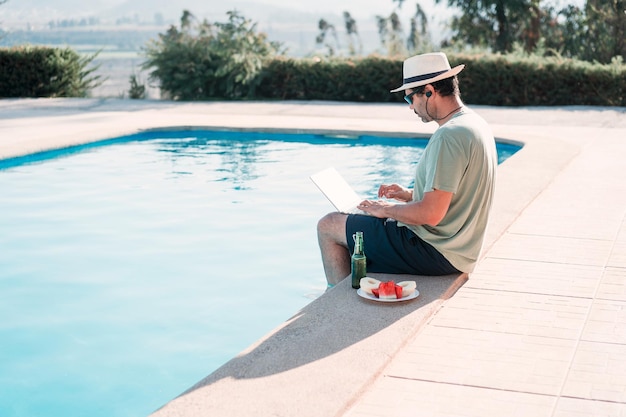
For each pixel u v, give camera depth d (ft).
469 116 13.34
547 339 11.60
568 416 9.26
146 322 15.38
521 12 72.33
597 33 71.56
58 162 31.96
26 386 12.71
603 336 11.70
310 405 9.35
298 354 10.88
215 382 10.03
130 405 12.03
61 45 60.54
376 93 55.01
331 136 37.96
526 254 16.19
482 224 13.85
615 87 50.52
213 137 38.99
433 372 10.50
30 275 18.19
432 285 13.73
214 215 23.68
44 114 45.42
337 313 12.48
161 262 19.13
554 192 22.79
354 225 14.33
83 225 22.47
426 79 13.25
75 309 16.10
